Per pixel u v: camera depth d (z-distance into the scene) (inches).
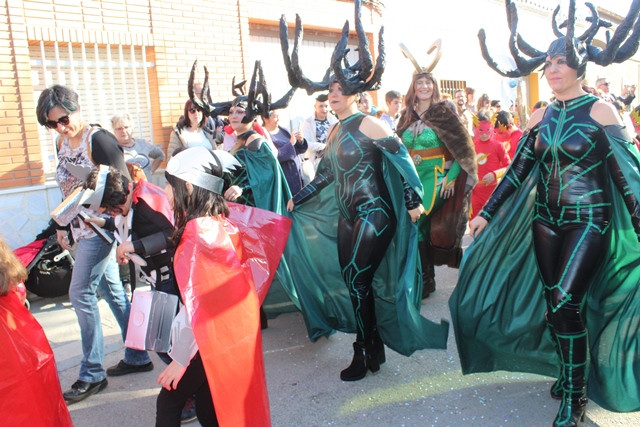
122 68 293.0
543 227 127.9
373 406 140.4
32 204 250.4
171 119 312.2
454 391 145.8
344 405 141.7
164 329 104.5
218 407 90.6
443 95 239.9
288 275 174.6
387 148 145.7
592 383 133.7
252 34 366.3
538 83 713.0
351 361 168.4
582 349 121.4
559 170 123.6
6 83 245.4
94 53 282.5
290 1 376.5
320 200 172.7
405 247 154.5
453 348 173.2
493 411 135.0
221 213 100.7
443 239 214.5
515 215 138.9
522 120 556.4
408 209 148.4
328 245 174.2
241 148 188.9
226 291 93.5
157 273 110.9
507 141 322.0
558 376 142.0
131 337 105.5
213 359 90.4
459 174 209.2
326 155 161.5
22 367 97.7
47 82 268.5
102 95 286.5
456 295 140.2
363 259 147.3
